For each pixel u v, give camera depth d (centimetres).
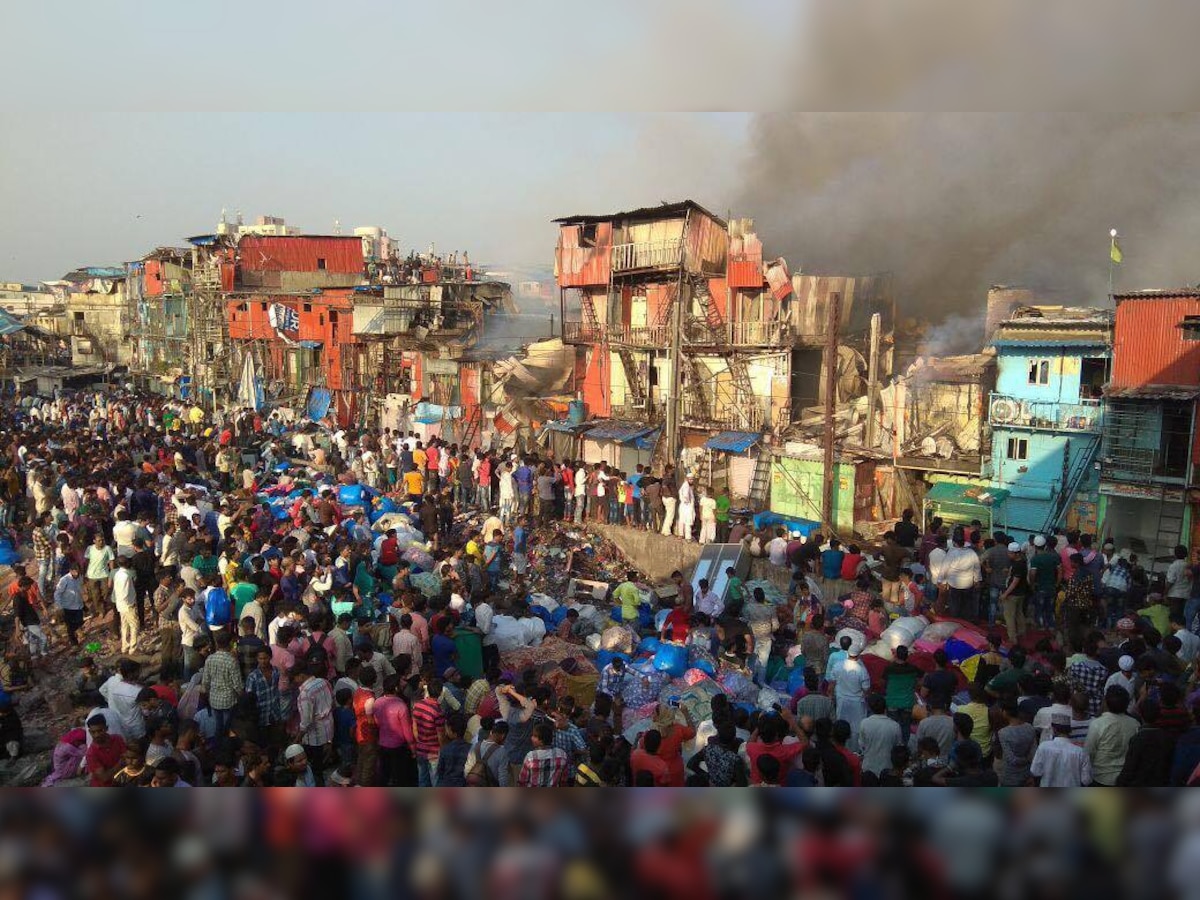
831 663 1247
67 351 7969
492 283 4619
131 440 3297
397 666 1276
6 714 1279
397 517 2261
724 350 3070
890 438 2762
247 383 4734
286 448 3738
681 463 2928
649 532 2528
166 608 1477
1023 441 2450
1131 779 840
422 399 4172
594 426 3362
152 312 7056
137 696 1080
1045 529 2353
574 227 3603
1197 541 2144
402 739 1041
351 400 4672
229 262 5841
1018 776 946
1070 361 2403
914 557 2006
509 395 3700
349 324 4816
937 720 1011
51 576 1964
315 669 1127
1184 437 2172
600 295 3622
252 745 952
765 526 2630
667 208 3238
